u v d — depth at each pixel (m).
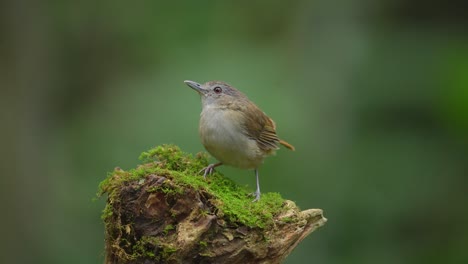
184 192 6.09
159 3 17.00
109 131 13.69
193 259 6.11
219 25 16.67
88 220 13.12
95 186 13.13
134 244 6.19
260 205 6.61
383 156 13.20
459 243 12.40
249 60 14.41
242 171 12.17
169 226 6.12
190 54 15.16
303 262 12.15
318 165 12.82
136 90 14.07
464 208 12.70
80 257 12.73
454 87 13.40
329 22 15.30
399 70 13.98
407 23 14.90
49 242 13.09
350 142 13.45
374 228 12.53
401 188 12.82
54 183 13.83
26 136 15.11
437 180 12.95
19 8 15.84
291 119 13.07
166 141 12.53
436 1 14.85
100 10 16.91
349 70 14.22
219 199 6.29
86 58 16.86
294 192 12.40
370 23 14.95
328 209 12.46
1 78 15.49
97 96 16.50
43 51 16.22
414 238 12.56
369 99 13.85
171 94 13.42
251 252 6.28
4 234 13.66
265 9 17.05
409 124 13.70
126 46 16.78
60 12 16.70
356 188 12.73
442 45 14.20
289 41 15.79
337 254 12.32
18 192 14.18
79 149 13.96
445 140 13.45
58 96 16.42
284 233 6.51
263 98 13.31
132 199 6.15
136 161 12.71
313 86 14.20
